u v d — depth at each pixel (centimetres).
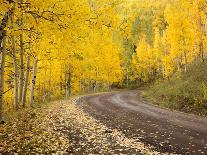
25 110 1725
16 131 1082
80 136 1084
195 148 879
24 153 812
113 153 853
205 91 1791
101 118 1532
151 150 878
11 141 936
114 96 3291
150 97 2858
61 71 3834
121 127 1262
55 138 1024
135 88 7062
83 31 883
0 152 805
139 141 1002
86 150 889
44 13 720
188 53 3628
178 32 3297
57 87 4697
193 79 2348
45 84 4144
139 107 2027
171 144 940
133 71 8062
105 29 915
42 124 1277
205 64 2783
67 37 827
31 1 667
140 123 1350
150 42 10462
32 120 1360
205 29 3045
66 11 740
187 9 3212
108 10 855
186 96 1958
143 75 7600
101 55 4681
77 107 2078
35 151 841
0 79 1177
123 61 8156
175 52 3356
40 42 1205
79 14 765
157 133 1115
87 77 4897
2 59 1169
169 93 2348
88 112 1789
